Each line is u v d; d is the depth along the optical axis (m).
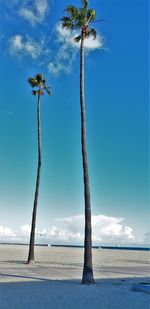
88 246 18.02
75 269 25.66
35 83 31.55
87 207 18.44
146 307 11.84
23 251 59.16
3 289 15.32
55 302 12.45
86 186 18.66
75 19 20.72
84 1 20.84
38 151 30.52
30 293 14.34
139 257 48.75
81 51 20.39
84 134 19.31
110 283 17.89
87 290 15.41
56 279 19.20
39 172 30.30
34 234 30.03
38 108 31.17
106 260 39.00
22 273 21.88
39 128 30.84
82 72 20.12
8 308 11.23
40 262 32.19
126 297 13.80
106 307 11.73
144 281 18.78
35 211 30.19
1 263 29.92
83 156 19.02
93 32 20.89
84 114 19.62
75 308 11.45
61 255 48.34
